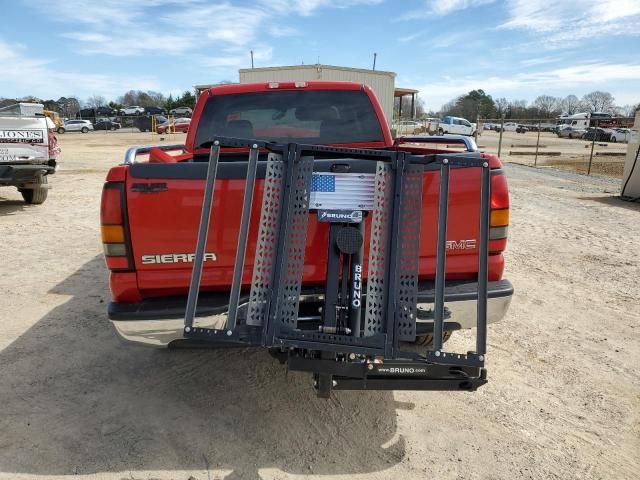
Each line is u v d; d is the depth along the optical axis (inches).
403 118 2030.0
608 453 112.4
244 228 99.0
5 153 358.6
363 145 172.9
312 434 118.0
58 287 212.7
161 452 111.0
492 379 142.4
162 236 110.1
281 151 100.7
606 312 190.1
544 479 104.7
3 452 110.3
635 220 361.1
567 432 119.5
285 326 97.0
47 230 317.1
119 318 108.6
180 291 113.9
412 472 106.2
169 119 1995.6
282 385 138.0
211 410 126.6
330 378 100.1
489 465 108.5
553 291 211.9
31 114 430.6
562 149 1229.7
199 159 169.3
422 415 125.9
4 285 214.8
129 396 132.4
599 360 153.6
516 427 121.4
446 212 98.3
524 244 288.8
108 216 108.7
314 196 102.1
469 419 124.4
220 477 104.1
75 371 144.8
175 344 114.7
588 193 496.7
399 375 99.3
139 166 108.7
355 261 100.0
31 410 125.8
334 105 170.6
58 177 586.2
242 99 168.7
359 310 99.0
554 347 161.6
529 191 503.5
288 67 948.0
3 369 145.5
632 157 446.6
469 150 157.5
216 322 108.9
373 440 116.2
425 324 114.3
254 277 99.1
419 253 106.4
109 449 111.8
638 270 241.1
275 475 104.8
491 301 114.1
